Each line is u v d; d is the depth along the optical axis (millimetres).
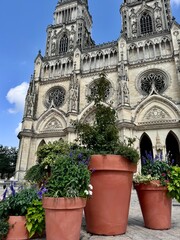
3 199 9359
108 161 9461
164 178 10484
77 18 72500
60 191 7914
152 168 11234
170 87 47219
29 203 8969
